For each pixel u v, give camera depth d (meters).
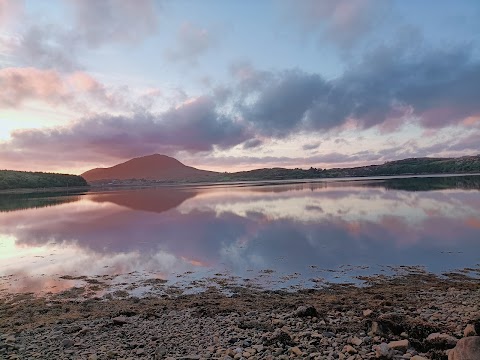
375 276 17.42
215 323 11.03
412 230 28.70
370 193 69.75
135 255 23.17
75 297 15.44
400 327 9.23
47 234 32.34
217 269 19.45
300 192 81.25
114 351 8.82
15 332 10.91
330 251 22.66
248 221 36.94
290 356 8.09
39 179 185.38
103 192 131.38
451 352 7.25
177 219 40.66
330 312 11.65
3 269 20.30
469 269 18.08
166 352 8.66
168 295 15.45
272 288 16.09
